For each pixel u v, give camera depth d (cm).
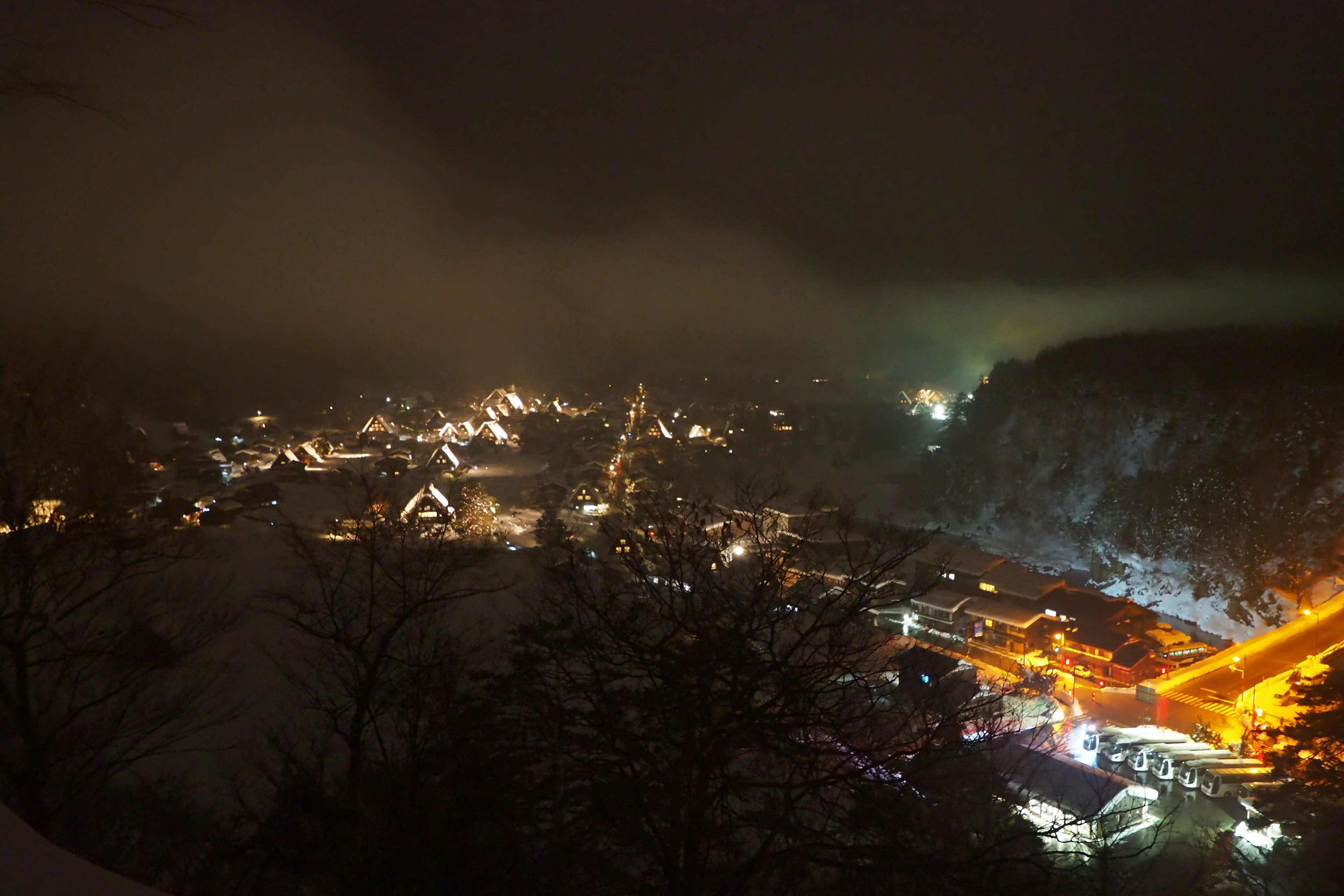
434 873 405
